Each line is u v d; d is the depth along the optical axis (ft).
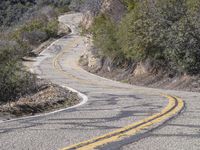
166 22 103.24
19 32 287.07
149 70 117.29
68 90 74.33
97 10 238.89
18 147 23.48
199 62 94.17
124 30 130.93
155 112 37.93
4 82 67.26
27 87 71.72
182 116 35.04
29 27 296.71
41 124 31.65
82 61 198.70
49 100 51.26
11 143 24.57
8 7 438.40
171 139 25.71
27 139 25.75
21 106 43.52
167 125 30.50
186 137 26.35
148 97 56.39
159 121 32.27
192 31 92.84
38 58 220.02
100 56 166.09
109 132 27.84
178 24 96.22
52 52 244.63
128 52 126.21
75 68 179.32
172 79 101.65
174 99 51.60
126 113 37.60
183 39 93.71
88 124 31.45
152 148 23.29
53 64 194.59
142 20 111.14
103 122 32.27
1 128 29.99
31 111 43.01
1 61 67.72
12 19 425.28
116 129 28.96
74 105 47.80
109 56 153.38
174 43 96.58
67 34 313.12
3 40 74.69
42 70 164.96
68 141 25.02
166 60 109.40
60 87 79.05
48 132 28.14
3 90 67.15
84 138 25.89
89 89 82.17
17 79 69.00
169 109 39.93
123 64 145.07
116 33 146.72
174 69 103.35
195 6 93.76
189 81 92.07
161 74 109.40
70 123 32.01
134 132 27.73
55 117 35.47
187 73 96.27
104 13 171.63
